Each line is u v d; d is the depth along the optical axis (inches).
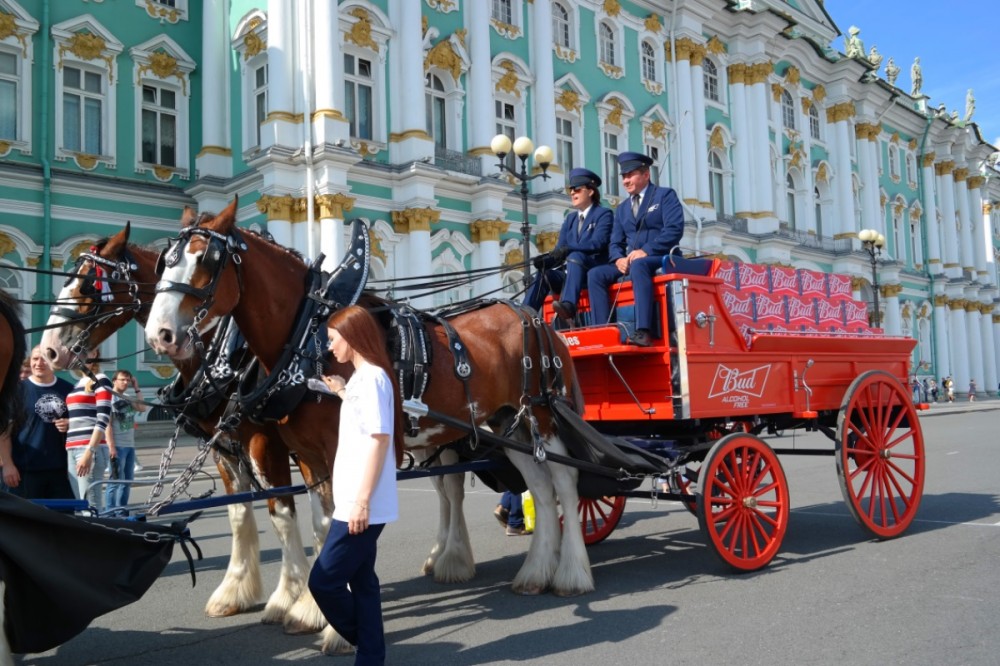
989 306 1955.0
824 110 1496.1
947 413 1259.8
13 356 170.6
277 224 767.1
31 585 151.3
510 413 249.3
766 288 304.8
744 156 1280.8
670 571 266.8
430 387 218.8
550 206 965.8
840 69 1475.1
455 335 230.2
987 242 2022.6
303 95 776.9
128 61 830.5
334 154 759.1
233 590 237.9
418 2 864.9
